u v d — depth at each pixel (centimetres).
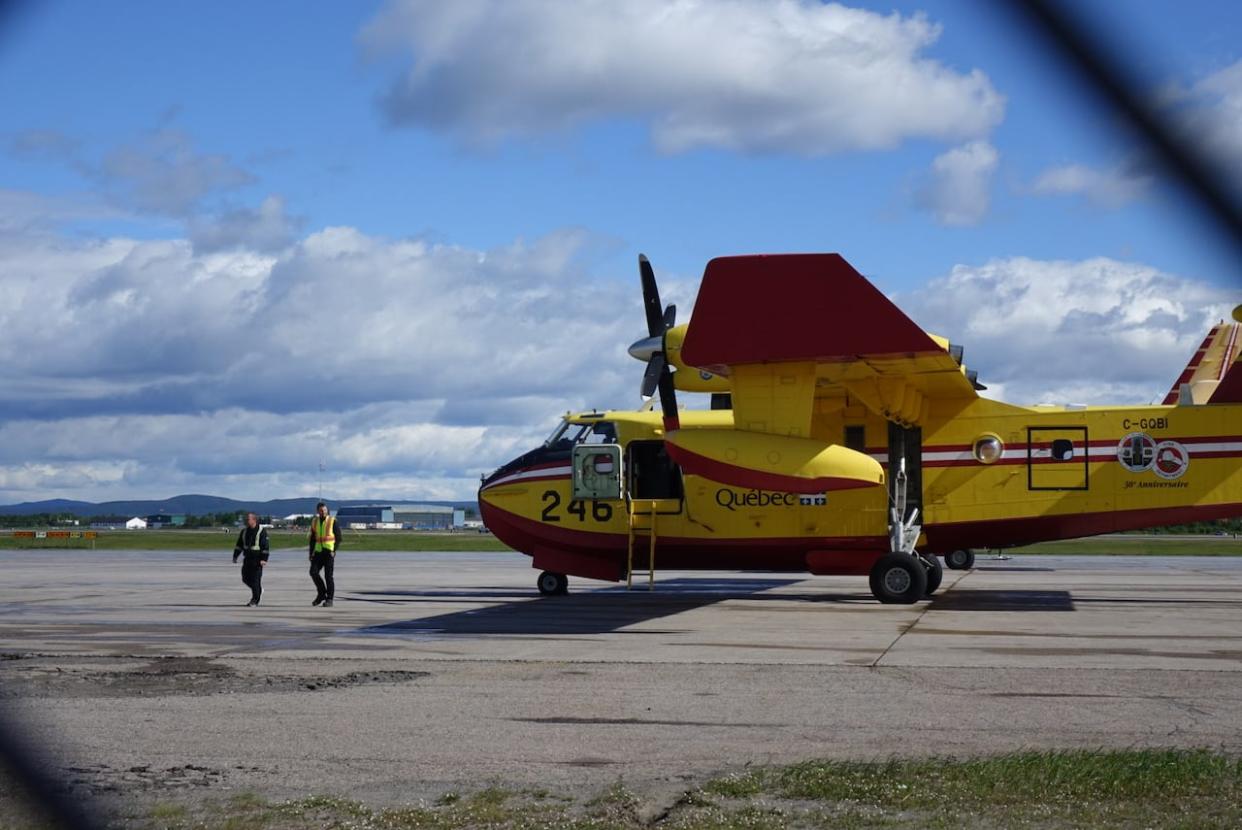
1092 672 1077
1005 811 605
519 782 677
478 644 1334
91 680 1052
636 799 635
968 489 1909
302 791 657
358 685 1023
